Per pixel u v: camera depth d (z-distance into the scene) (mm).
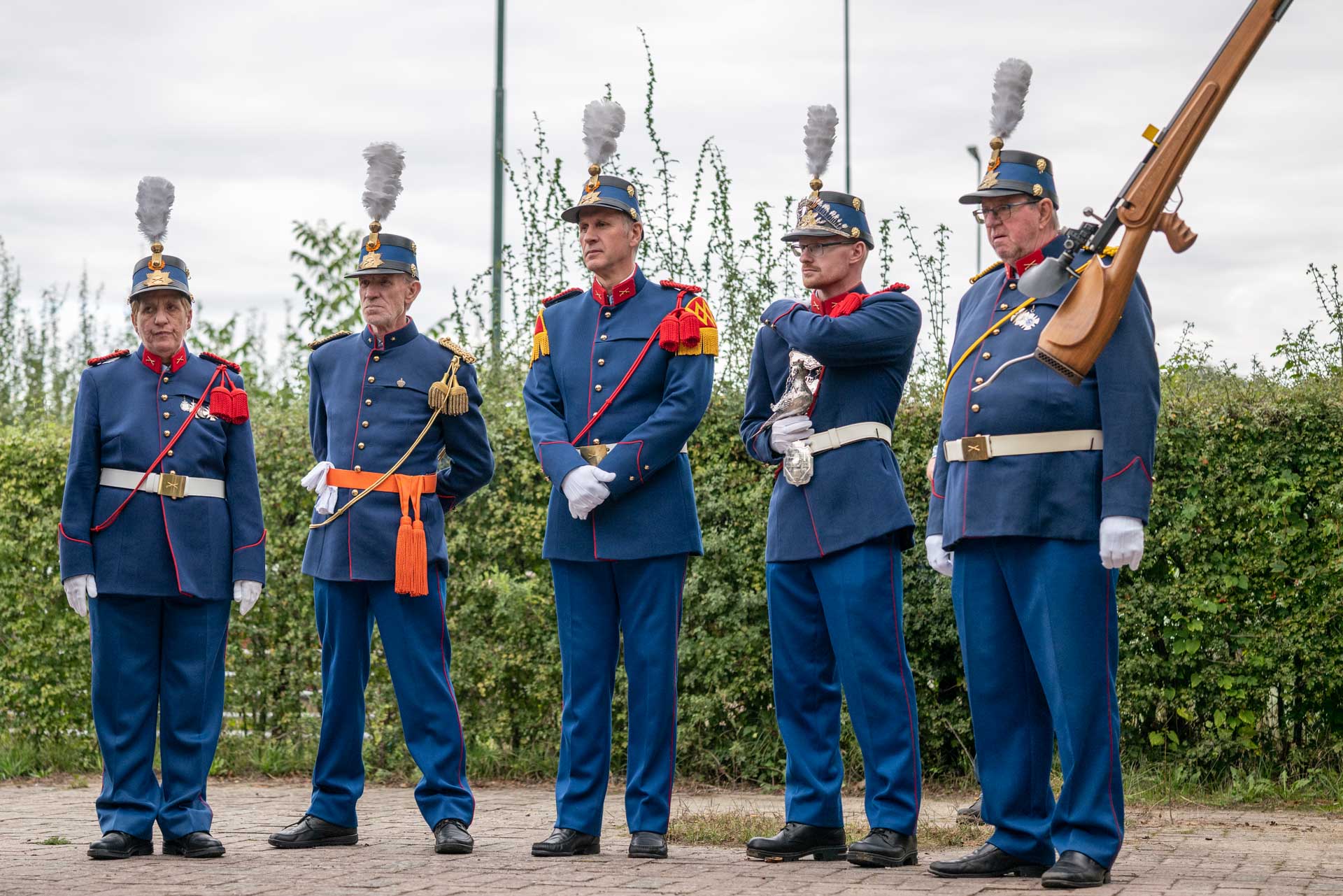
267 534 8164
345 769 5387
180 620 5312
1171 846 5434
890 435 4969
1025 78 4590
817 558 4852
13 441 8453
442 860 4859
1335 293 7363
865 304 4867
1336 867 4785
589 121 5234
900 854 4660
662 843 4945
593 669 5098
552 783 7711
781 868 4609
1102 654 4281
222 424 5457
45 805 6883
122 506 5246
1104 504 4219
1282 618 7043
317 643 8164
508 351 8281
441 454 5664
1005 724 4477
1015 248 4520
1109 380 4262
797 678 4945
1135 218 4109
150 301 5383
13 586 8398
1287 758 7133
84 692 8430
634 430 5023
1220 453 7082
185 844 5102
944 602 7199
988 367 4484
